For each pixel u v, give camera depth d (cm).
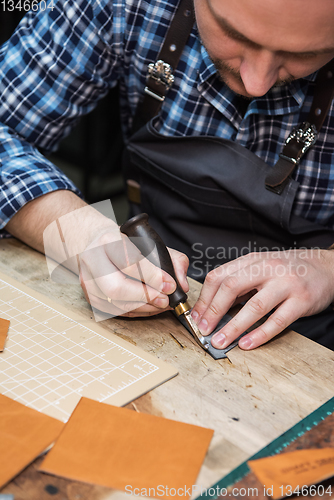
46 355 65
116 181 261
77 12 101
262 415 58
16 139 106
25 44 105
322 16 57
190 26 97
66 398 57
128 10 100
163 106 108
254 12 59
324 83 93
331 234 105
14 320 72
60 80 105
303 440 55
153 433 53
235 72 77
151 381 62
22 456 48
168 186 107
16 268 88
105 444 51
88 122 229
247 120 102
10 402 55
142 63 107
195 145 101
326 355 72
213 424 56
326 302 82
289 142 96
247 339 72
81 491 46
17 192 92
